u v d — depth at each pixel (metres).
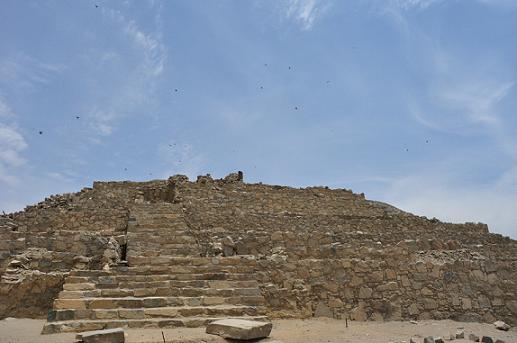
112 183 31.28
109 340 8.84
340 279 14.56
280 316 13.43
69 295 11.64
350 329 12.23
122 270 13.41
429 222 27.55
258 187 31.91
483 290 15.63
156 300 11.68
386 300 14.59
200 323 10.89
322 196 32.56
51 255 14.20
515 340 11.84
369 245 17.59
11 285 12.72
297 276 14.37
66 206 24.45
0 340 9.44
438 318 14.80
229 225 21.33
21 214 20.77
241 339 9.30
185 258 14.70
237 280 13.51
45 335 9.82
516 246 20.14
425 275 15.27
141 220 20.09
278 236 16.72
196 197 27.84
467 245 19.47
